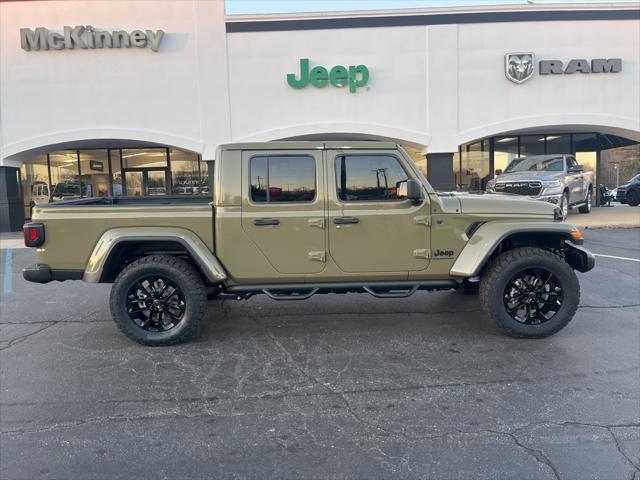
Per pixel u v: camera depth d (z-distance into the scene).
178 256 5.24
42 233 4.89
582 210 16.70
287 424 3.42
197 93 15.41
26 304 6.80
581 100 15.68
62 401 3.80
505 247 5.37
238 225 4.90
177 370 4.38
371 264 5.00
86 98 15.30
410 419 3.46
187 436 3.28
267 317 5.91
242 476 2.84
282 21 15.24
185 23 15.23
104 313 6.30
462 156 19.53
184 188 19.12
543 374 4.16
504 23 15.42
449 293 6.93
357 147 4.95
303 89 15.48
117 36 15.09
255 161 4.93
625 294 6.72
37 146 15.39
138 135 15.41
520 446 3.10
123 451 3.11
